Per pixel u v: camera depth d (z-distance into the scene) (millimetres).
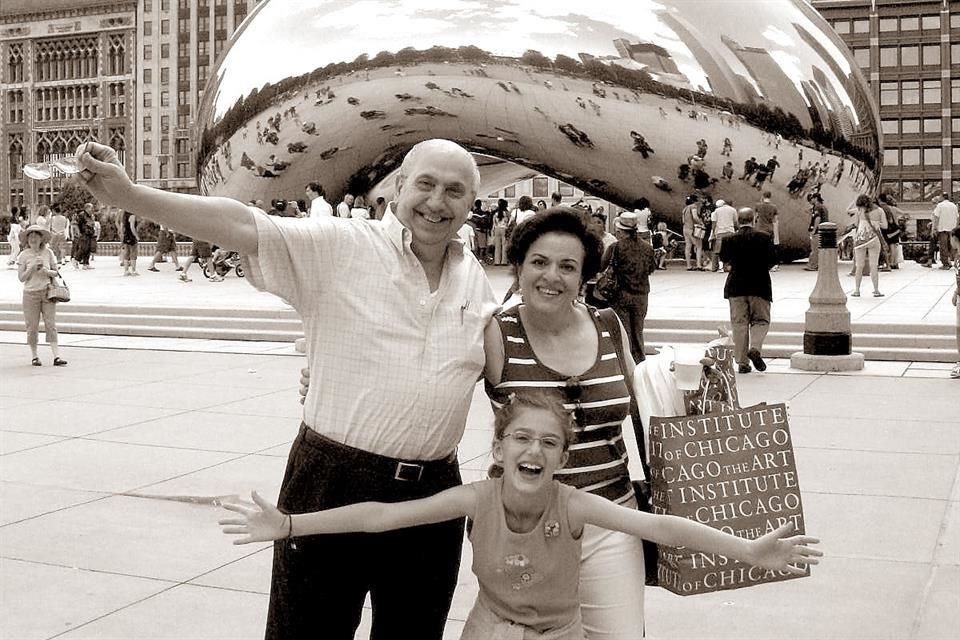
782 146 23859
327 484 2818
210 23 122812
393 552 2885
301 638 2883
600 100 23609
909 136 94125
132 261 25688
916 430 8203
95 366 12445
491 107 24375
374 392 2771
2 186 136500
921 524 5707
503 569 2713
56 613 4453
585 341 3061
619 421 3055
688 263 24969
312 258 2773
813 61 24391
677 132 23656
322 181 27250
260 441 7996
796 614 4473
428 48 24297
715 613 4516
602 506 2725
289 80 25766
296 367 12344
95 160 2451
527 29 23859
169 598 4645
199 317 16047
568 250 2926
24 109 134625
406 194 2793
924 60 93562
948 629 4262
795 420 8664
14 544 5418
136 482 6707
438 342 2811
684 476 2980
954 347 12461
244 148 27047
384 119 25422
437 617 3000
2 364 12633
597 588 2930
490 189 31422
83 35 130125
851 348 12312
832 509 6020
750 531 2998
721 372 3125
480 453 7578
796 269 24547
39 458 7410
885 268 24312
